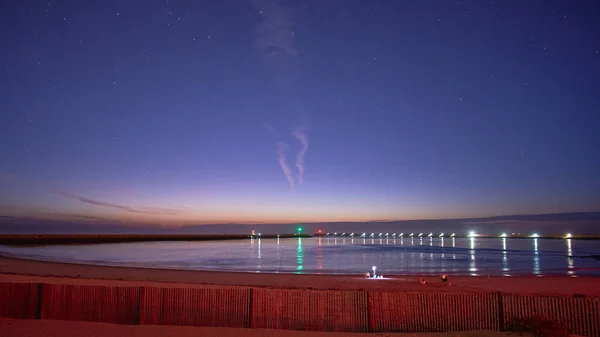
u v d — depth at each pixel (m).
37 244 117.69
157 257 69.50
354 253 87.31
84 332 12.41
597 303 11.43
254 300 13.12
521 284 29.70
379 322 12.64
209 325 13.23
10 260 51.78
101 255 73.94
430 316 12.49
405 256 76.62
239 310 13.17
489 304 12.25
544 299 11.88
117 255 74.31
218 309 13.27
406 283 29.81
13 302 14.17
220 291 13.32
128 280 28.66
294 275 35.94
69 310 13.94
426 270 46.59
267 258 68.25
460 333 11.88
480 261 63.22
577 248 126.75
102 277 32.81
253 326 13.03
